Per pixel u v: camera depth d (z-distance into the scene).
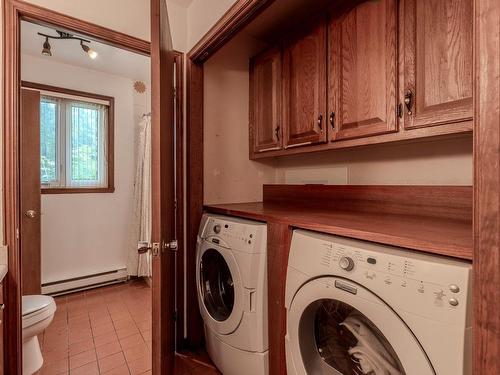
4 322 1.31
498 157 0.49
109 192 3.13
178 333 1.90
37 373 1.63
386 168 1.61
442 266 0.71
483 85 0.51
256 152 2.10
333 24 1.51
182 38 1.91
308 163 2.10
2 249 1.31
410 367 0.74
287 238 1.25
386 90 1.25
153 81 1.13
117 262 3.18
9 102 1.33
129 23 1.66
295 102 1.76
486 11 0.50
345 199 1.70
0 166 1.31
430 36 1.10
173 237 1.76
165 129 1.32
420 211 1.36
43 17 1.41
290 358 1.14
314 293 1.02
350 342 1.01
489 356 0.51
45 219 2.77
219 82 2.03
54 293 2.75
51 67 2.80
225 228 1.56
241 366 1.44
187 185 1.91
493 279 0.51
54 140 2.88
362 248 0.91
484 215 0.52
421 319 0.72
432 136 1.16
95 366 1.71
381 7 1.27
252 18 1.37
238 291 1.42
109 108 3.15
